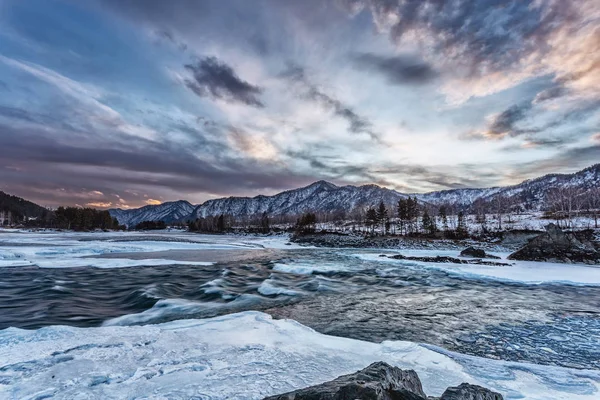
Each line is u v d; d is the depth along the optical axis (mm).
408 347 8211
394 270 27469
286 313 12977
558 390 5945
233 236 121125
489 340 9766
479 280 22344
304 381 5754
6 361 6543
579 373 6898
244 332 9203
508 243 56719
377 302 15148
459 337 10023
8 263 26875
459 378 6367
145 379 5711
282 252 49438
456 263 32031
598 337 10078
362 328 10891
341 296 16625
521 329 10891
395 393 3975
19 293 16234
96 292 16844
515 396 5613
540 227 69812
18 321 11562
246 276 23219
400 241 63219
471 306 14344
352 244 66438
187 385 5457
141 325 10594
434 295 16969
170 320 11969
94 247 43219
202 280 20797
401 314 12836
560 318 12328
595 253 32406
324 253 47500
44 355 6906
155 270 25062
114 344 7719
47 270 24000
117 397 4992
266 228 133500
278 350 7605
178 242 67812
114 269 25234
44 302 14414
